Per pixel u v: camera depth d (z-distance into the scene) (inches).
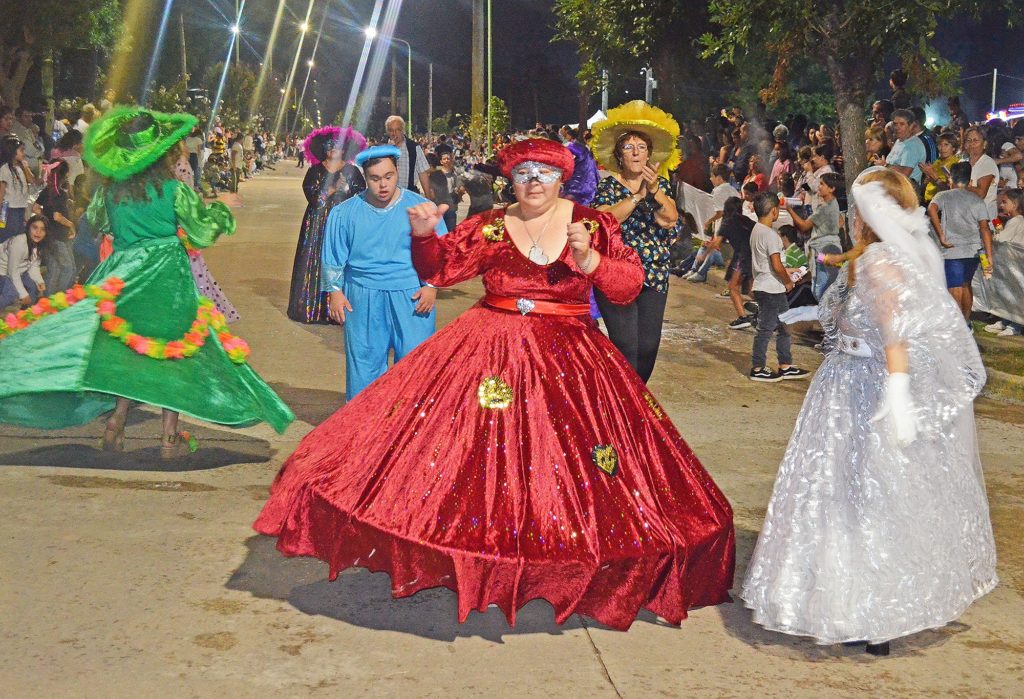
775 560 177.3
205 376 257.9
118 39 1138.0
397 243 251.3
